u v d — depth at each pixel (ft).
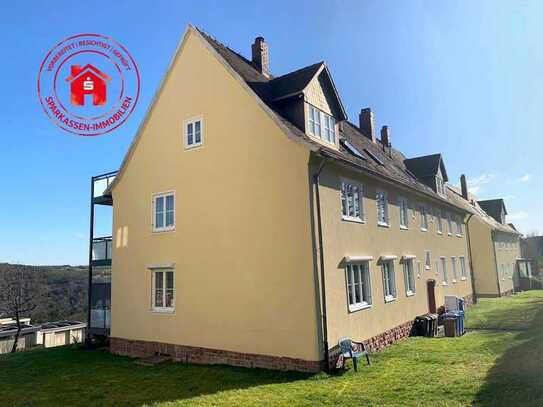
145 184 49.62
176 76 48.19
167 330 44.73
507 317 66.08
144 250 48.37
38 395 32.53
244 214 40.09
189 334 42.68
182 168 45.98
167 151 47.83
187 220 44.70
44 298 140.15
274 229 37.91
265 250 38.24
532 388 24.89
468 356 37.14
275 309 36.94
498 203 145.69
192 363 41.55
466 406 23.76
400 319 51.75
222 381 33.53
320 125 44.16
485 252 114.01
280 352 36.09
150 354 45.85
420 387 28.09
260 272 38.29
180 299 44.09
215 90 44.09
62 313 148.36
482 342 44.37
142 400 29.68
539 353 33.45
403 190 58.80
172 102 48.16
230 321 39.70
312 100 43.29
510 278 129.80
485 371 30.96
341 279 39.32
